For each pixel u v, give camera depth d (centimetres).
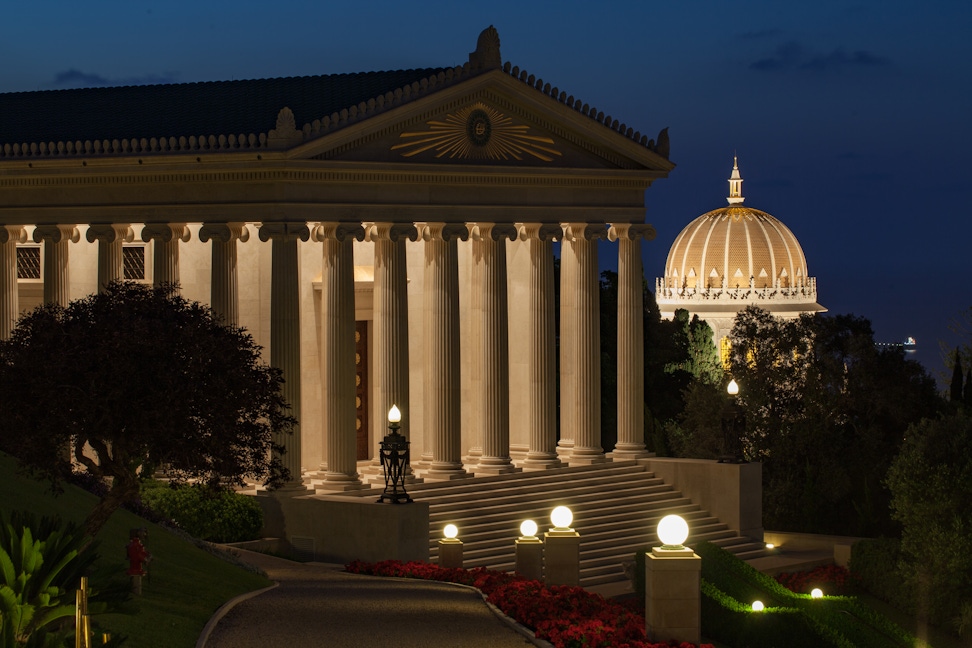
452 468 7494
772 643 6253
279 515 6875
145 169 7094
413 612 4984
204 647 4256
